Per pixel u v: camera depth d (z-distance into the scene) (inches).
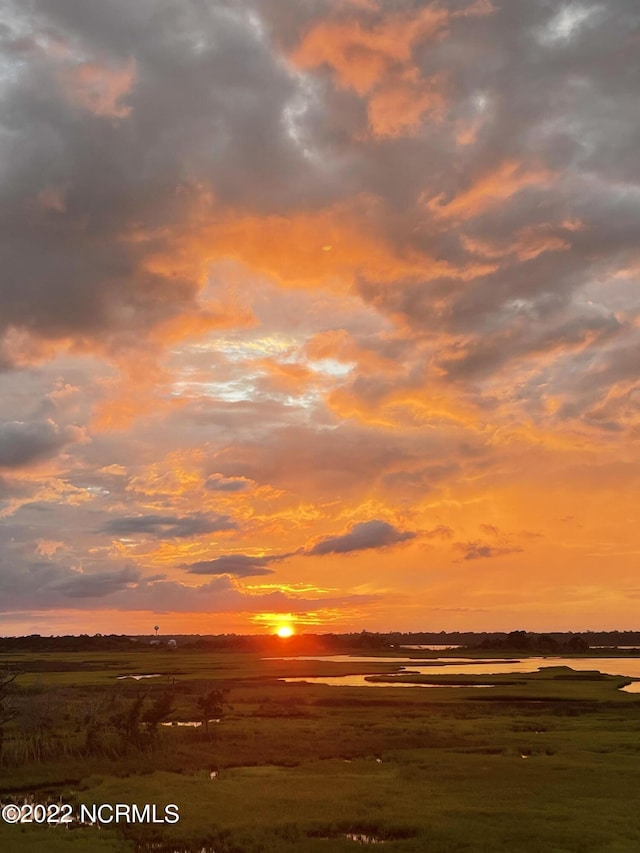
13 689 1968.5
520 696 2957.7
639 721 2206.0
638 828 1032.2
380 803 1170.0
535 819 1075.3
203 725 2011.6
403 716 2342.5
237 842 994.1
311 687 3501.5
